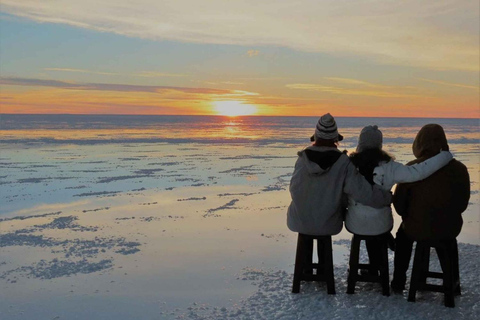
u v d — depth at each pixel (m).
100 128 79.44
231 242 7.04
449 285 4.03
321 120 4.24
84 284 5.12
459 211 4.05
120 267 5.75
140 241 7.17
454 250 4.25
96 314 4.25
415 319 3.78
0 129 69.94
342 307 4.02
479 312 3.91
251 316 3.94
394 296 4.28
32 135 51.81
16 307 4.46
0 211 10.26
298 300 4.22
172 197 12.06
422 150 4.22
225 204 10.88
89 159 23.80
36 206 10.88
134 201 11.44
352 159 4.28
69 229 8.22
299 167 4.27
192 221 8.80
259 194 12.57
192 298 4.56
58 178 16.17
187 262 5.93
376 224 4.18
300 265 4.38
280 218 9.09
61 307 4.44
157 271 5.55
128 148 32.69
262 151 30.12
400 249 4.37
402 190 4.23
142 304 4.46
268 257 6.14
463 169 4.07
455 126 109.50
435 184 4.03
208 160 23.44
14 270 5.69
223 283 5.01
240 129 82.88
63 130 68.12
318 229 4.24
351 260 4.29
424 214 4.06
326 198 4.18
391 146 35.84
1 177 16.45
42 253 6.53
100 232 7.90
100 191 13.20
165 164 21.31
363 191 4.03
